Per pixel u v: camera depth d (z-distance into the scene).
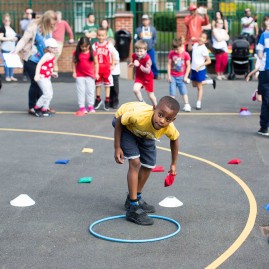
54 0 22.98
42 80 12.28
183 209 6.84
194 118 12.36
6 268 5.34
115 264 5.41
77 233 6.13
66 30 19.62
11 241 5.93
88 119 12.25
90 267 5.36
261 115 10.73
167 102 5.88
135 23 19.84
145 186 7.67
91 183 7.84
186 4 21.52
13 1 22.92
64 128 11.36
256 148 9.79
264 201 7.12
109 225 6.34
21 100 14.70
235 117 12.45
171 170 6.49
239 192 7.45
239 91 16.11
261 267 5.35
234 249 5.72
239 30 21.70
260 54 10.59
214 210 6.80
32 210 6.82
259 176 8.17
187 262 5.44
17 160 9.00
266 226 6.32
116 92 13.52
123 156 6.31
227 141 10.29
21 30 19.45
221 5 21.56
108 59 13.15
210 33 18.97
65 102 14.38
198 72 13.21
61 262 5.46
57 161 8.81
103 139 10.42
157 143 10.09
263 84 10.61
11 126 11.55
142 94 15.56
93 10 21.31
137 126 6.14
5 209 6.85
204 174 8.24
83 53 12.68
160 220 6.49
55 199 7.21
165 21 21.41
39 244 5.86
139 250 5.70
